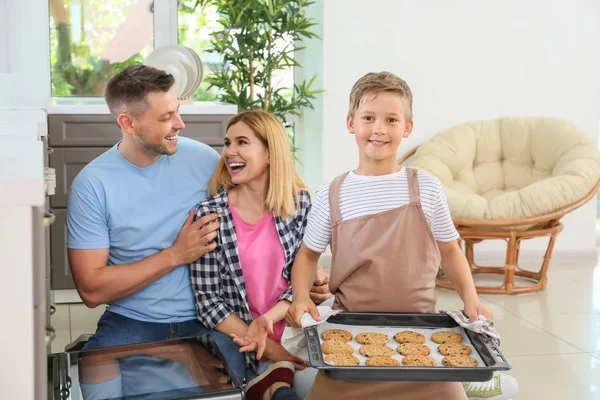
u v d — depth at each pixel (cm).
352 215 191
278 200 212
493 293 388
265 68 419
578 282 413
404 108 190
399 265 187
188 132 370
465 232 382
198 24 449
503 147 424
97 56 434
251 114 216
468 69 451
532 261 461
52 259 364
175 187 221
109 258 221
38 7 414
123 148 218
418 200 189
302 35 457
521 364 291
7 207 103
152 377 147
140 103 206
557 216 375
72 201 212
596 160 390
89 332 326
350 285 192
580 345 313
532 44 455
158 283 216
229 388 140
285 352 208
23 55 414
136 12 436
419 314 184
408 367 154
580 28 459
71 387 143
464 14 446
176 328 213
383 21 439
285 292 213
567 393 264
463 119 455
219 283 215
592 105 466
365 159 193
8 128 188
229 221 214
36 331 109
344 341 175
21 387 107
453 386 180
